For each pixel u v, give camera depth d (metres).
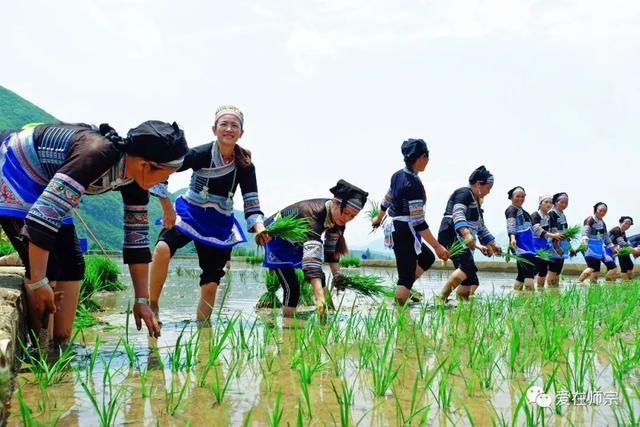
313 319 4.29
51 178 3.33
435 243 6.68
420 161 6.62
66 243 3.80
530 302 6.55
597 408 2.60
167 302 6.88
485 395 2.80
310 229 5.50
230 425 2.34
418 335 4.41
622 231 14.91
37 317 3.62
